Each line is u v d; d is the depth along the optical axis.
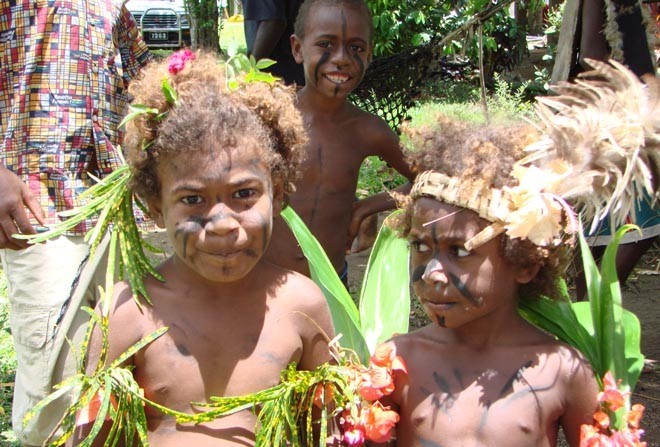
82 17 3.10
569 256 2.21
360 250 3.91
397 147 3.58
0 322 4.71
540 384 2.08
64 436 2.00
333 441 2.16
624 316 2.30
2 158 3.06
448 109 2.45
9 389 4.07
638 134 2.01
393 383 2.17
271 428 2.00
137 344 2.02
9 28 3.05
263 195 2.02
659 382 4.08
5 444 3.52
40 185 3.05
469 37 4.85
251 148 1.99
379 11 10.78
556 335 2.26
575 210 2.19
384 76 4.95
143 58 3.43
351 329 2.37
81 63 3.09
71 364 3.02
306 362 2.20
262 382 2.09
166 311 2.10
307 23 3.44
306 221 3.45
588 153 2.03
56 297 3.01
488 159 2.06
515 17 11.65
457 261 2.04
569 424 2.14
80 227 3.04
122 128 3.26
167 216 2.02
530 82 10.68
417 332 2.24
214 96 2.02
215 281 2.02
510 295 2.12
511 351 2.12
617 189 1.99
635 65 3.64
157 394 2.07
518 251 2.04
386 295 2.61
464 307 2.04
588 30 3.78
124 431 2.04
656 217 3.71
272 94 2.15
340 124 3.51
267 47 4.50
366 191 7.32
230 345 2.10
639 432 2.04
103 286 3.06
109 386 1.93
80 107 3.09
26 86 3.04
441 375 2.13
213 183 1.95
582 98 2.15
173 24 15.28
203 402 2.07
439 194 2.05
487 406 2.07
